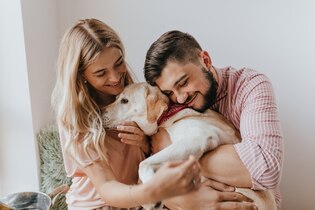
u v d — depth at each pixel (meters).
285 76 1.86
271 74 1.87
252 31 1.85
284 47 1.83
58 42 2.03
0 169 1.77
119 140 1.31
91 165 1.22
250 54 1.87
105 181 1.17
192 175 0.86
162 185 0.87
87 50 1.21
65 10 1.99
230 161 1.13
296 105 1.87
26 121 1.74
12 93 1.72
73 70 1.24
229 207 1.10
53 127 1.81
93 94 1.33
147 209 1.10
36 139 1.77
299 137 1.89
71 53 1.24
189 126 1.20
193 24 1.89
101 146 1.22
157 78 1.22
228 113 1.32
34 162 1.76
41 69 1.84
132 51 1.97
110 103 1.33
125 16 1.94
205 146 1.15
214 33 1.88
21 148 1.76
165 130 1.25
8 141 1.76
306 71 1.83
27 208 1.35
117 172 1.30
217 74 1.30
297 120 1.88
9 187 1.79
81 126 1.25
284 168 1.92
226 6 1.85
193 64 1.21
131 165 1.32
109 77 1.24
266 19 1.83
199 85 1.21
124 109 1.23
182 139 1.16
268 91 1.23
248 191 1.17
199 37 1.90
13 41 1.68
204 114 1.26
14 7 1.65
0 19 1.66
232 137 1.23
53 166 1.72
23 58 1.69
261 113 1.18
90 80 1.26
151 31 1.94
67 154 1.30
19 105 1.72
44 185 1.74
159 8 1.91
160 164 1.11
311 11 1.78
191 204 1.11
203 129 1.18
